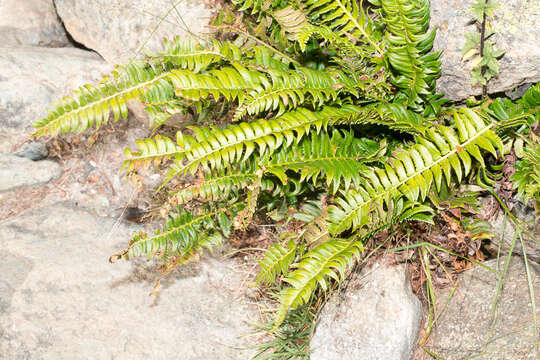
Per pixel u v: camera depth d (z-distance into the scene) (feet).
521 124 3.51
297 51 3.83
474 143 3.36
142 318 3.93
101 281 4.04
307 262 3.39
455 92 3.65
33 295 3.98
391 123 3.50
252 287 4.04
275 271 3.60
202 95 3.39
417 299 3.74
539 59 3.43
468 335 3.61
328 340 3.71
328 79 3.55
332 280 3.83
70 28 4.53
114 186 4.45
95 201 4.42
